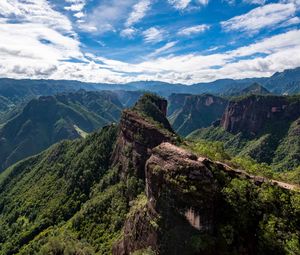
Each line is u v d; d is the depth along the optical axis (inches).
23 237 5984.3
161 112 7347.4
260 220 2261.3
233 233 2203.5
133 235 2795.3
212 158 2910.9
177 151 2608.3
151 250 2448.3
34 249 5108.3
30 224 6560.0
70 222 5433.1
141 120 5605.3
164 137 4881.9
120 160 5861.2
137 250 2615.7
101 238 4323.3
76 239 4601.4
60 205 6387.8
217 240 2209.6
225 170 2561.5
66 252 4175.7
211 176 2388.0
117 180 5634.8
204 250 2187.5
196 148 3339.1
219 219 2303.2
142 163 5064.0
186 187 2358.5
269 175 2780.5
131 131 5605.3
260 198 2321.6
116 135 6983.3
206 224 2262.6
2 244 6555.1
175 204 2397.9
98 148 7047.2
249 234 2229.3
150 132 5123.0
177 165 2492.6
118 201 4852.4
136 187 4712.1
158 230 2449.6
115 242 3435.0
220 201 2346.2
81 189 6446.9
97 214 4904.0
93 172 6569.9
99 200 5157.5
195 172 2391.7
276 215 2245.3
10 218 7593.5
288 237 2116.1
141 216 2728.8
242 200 2303.2
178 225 2362.2
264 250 2151.8
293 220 2198.6
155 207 2551.7
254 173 2716.5
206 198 2290.8
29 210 7342.5
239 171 2618.1
